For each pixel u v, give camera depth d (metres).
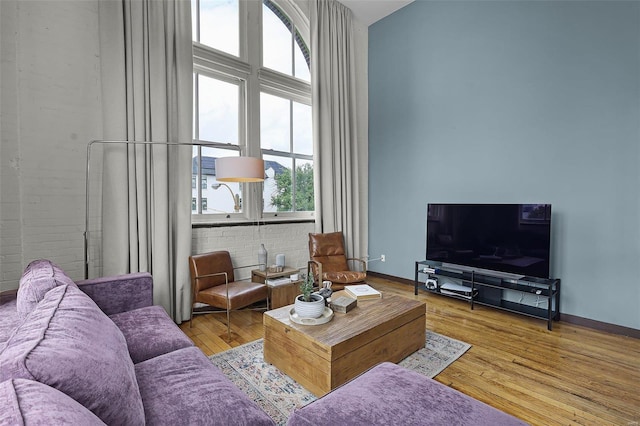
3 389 0.66
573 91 3.12
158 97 3.02
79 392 0.83
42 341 0.89
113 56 2.84
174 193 3.18
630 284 2.83
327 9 4.53
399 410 1.06
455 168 4.05
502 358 2.43
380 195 4.97
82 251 2.86
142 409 1.02
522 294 3.48
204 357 1.55
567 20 3.15
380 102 4.94
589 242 3.04
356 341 1.96
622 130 2.86
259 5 4.05
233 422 1.07
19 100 2.57
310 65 4.41
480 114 3.80
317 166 4.40
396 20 4.71
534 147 3.38
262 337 2.82
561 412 1.82
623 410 1.83
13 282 2.55
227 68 3.73
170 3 3.12
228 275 3.38
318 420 1.01
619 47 2.86
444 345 2.62
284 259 3.88
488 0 3.72
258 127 4.01
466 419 1.02
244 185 3.93
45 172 2.68
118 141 2.60
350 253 4.77
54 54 2.71
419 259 4.48
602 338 2.79
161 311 2.17
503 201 3.62
